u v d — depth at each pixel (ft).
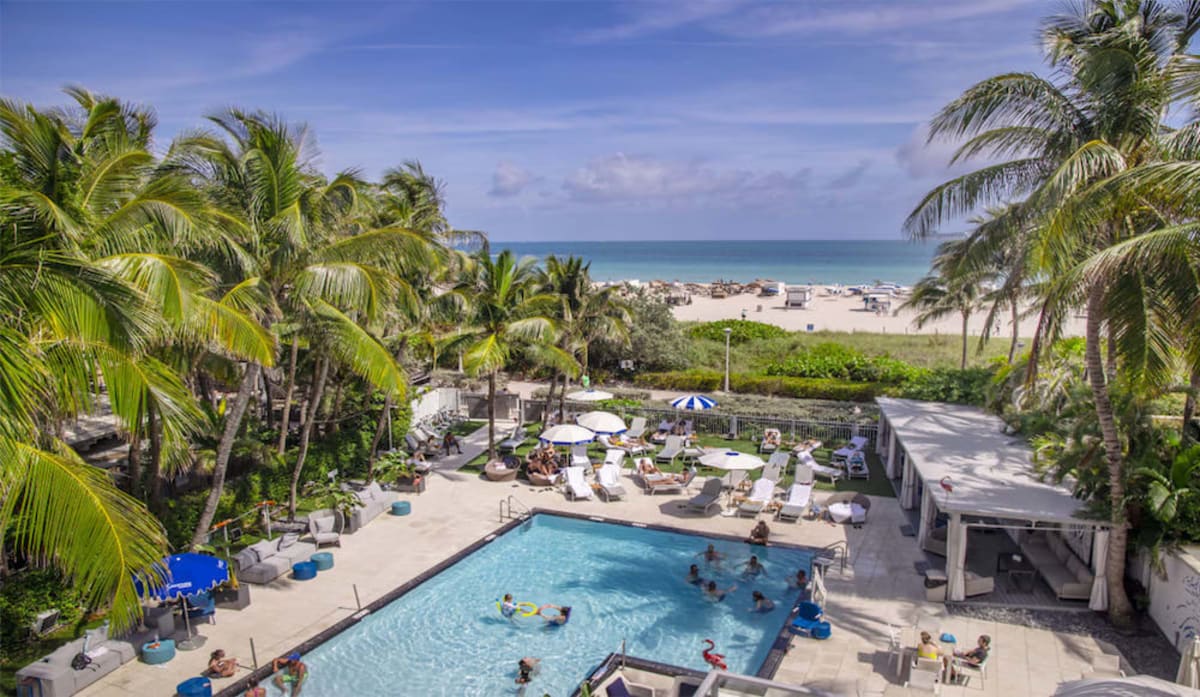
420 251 55.16
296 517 70.08
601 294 102.68
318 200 53.72
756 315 233.14
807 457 84.33
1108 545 50.93
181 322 35.12
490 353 79.61
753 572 59.93
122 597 26.14
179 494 65.72
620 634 50.90
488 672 46.19
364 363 54.49
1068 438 57.88
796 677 43.93
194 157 52.37
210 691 41.34
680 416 105.40
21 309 27.02
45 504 26.09
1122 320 44.50
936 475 59.72
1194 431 60.90
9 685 41.96
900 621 51.24
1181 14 47.26
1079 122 48.49
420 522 70.54
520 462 88.89
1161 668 45.09
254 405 90.43
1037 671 44.45
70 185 40.45
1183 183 37.76
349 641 49.73
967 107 49.96
